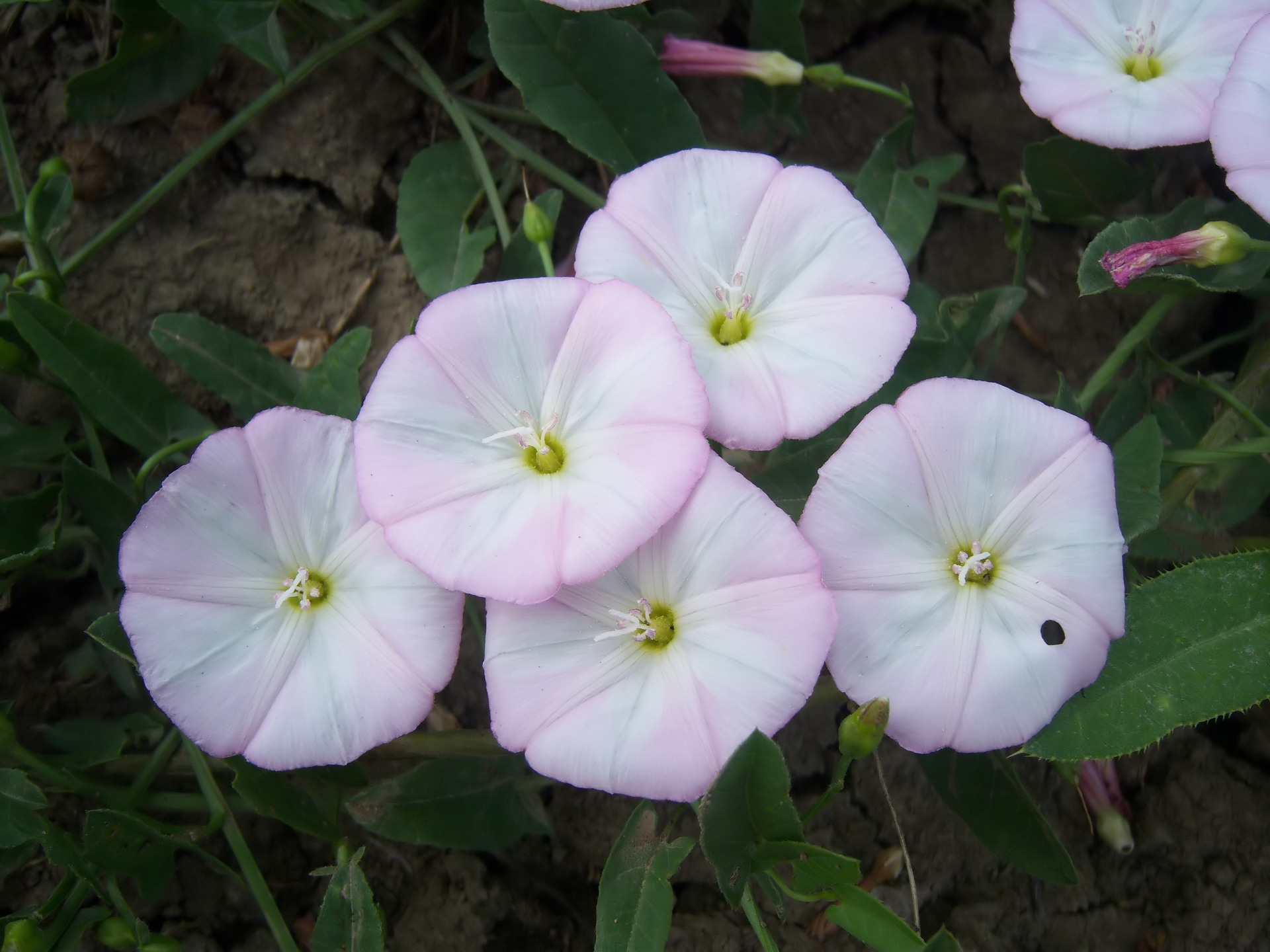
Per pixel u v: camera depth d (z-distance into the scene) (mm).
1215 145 110
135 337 137
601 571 95
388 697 102
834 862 99
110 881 115
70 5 141
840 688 102
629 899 102
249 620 106
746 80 139
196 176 140
